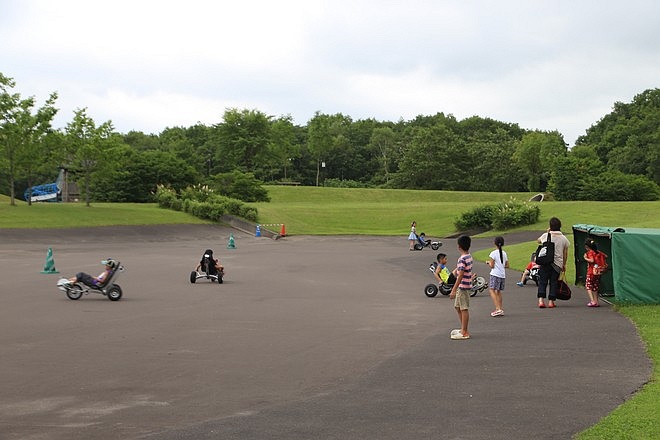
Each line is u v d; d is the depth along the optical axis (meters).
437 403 7.41
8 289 19.48
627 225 54.09
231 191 84.69
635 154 108.19
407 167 127.50
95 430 6.53
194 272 21.73
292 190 99.06
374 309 15.88
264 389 8.20
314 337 12.01
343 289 20.39
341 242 51.50
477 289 18.33
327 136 135.75
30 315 14.58
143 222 55.34
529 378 8.53
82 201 83.50
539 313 14.55
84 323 13.52
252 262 31.39
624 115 138.38
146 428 6.59
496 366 9.31
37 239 43.09
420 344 11.23
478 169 125.31
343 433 6.37
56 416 7.04
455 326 13.19
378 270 27.39
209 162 132.75
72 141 59.41
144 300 17.38
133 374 9.02
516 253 32.12
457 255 37.28
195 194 68.31
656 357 9.66
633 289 15.35
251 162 126.88
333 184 133.12
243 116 123.94
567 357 9.80
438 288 18.70
